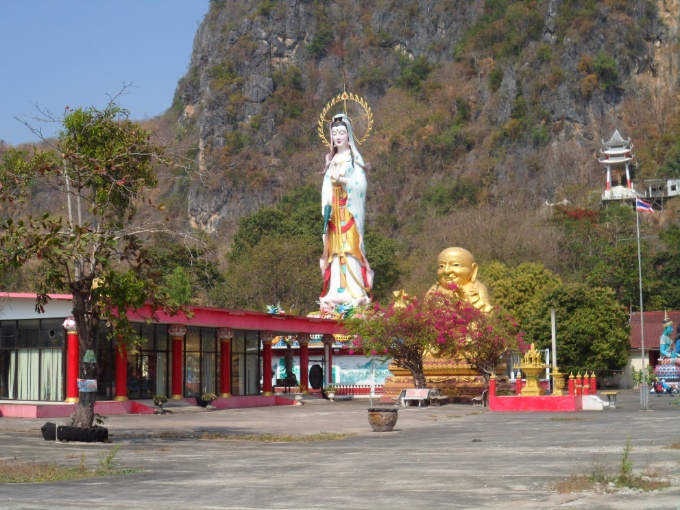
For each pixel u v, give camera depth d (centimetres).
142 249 3003
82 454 2331
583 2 19025
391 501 1581
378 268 11219
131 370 4588
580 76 18212
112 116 3044
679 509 1409
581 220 11775
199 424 3709
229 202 19412
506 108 18475
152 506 1566
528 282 8588
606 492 1589
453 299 5147
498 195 16850
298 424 3728
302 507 1535
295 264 9869
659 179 15425
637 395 6266
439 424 3562
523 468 1981
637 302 9538
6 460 2347
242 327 5225
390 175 18250
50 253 2767
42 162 2931
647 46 18662
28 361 4512
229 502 1605
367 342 5069
